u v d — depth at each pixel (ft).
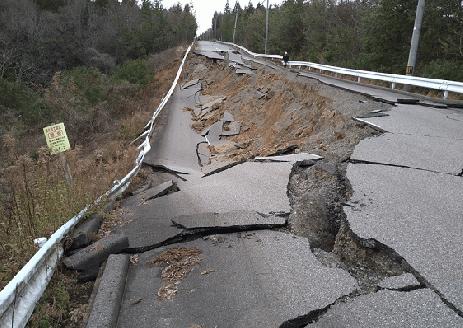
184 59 122.42
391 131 29.53
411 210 17.28
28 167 27.53
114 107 77.30
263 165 27.78
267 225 17.97
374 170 22.17
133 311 13.15
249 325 11.79
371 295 12.37
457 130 29.99
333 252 16.31
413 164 22.74
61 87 74.54
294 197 21.48
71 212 19.11
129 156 39.91
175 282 14.56
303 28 148.05
